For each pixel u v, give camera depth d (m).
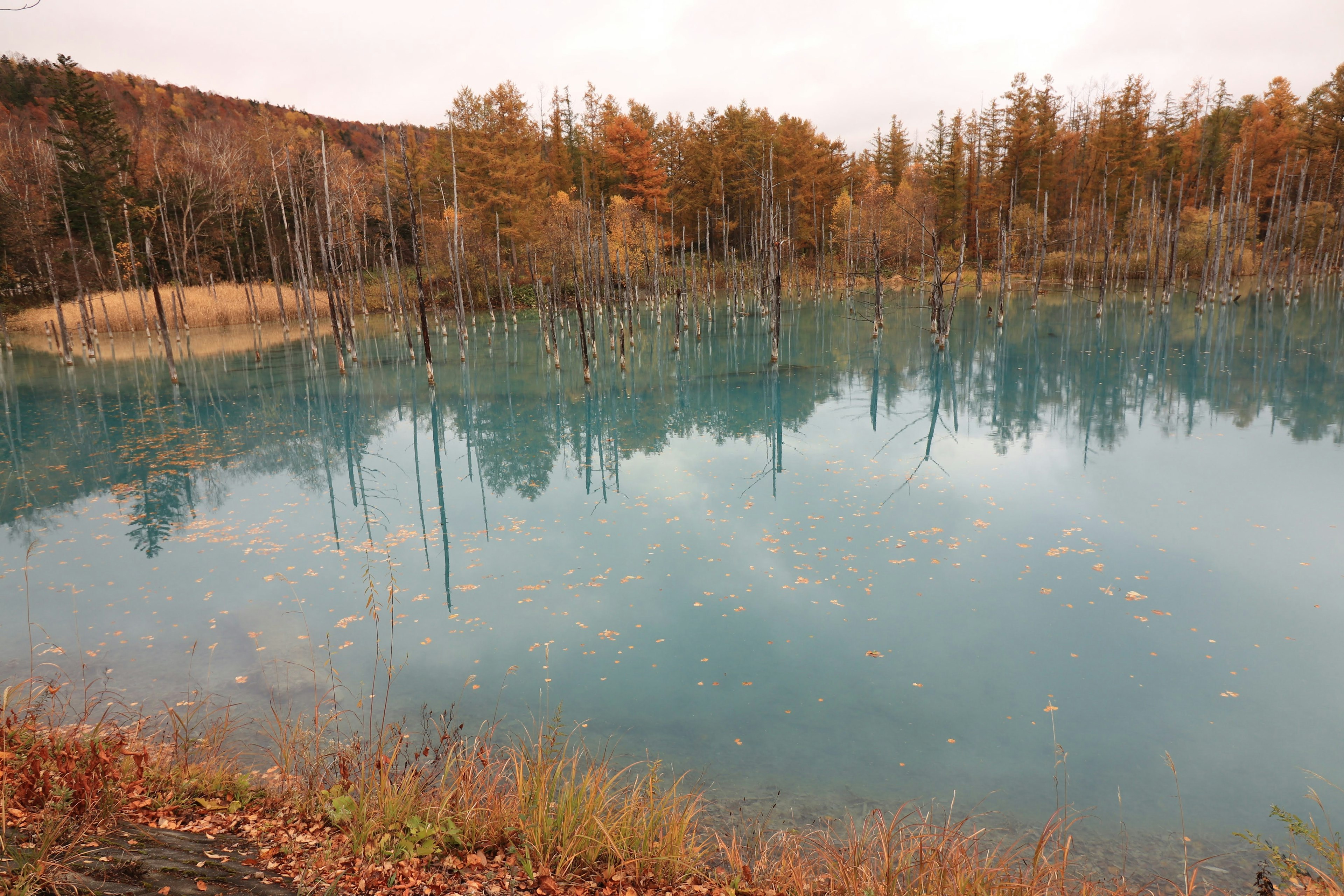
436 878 4.50
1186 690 9.05
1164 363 32.69
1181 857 6.26
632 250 60.78
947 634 10.55
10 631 10.72
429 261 64.62
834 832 6.46
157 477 19.88
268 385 35.16
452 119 62.41
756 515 15.97
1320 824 6.66
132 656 9.94
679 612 11.45
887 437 23.00
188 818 5.05
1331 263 66.88
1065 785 7.35
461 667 9.80
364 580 12.83
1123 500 15.91
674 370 38.00
